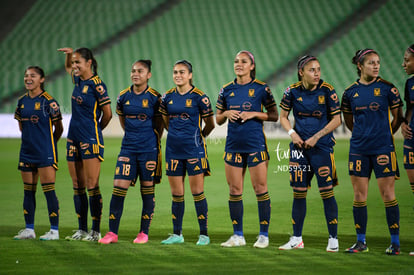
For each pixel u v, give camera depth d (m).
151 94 20.20
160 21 101.19
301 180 18.64
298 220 18.69
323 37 92.56
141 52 95.56
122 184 19.84
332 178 18.69
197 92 19.66
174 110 19.66
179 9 102.56
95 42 99.12
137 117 20.09
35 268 15.77
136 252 17.98
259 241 18.97
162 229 22.59
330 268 15.75
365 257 17.19
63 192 32.75
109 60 94.81
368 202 28.38
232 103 19.50
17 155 54.72
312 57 18.48
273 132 71.25
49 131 20.66
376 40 87.94
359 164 18.11
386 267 15.82
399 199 28.92
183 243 19.64
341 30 92.94
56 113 20.77
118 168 20.02
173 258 17.09
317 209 26.73
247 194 31.97
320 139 18.50
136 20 102.56
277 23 96.69
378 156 17.94
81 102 20.31
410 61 18.39
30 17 105.94
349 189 33.38
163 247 18.84
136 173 20.33
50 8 107.00
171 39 97.38
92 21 103.38
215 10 101.31
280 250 18.34
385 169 17.83
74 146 20.56
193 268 15.77
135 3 105.38
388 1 93.75
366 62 17.98
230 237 19.67
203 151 19.84
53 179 20.59
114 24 102.00
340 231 21.80
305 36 93.06
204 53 93.69
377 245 19.11
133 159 20.02
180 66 19.59
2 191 33.03
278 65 89.00
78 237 20.47
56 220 20.52
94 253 17.81
